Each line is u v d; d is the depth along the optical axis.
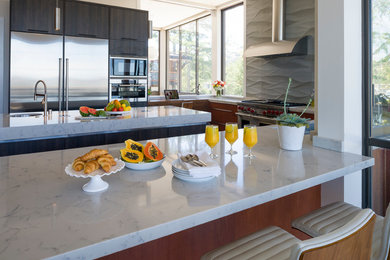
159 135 2.88
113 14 4.86
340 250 0.71
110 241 0.69
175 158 1.45
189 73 7.61
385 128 1.92
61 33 4.46
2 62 4.64
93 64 4.73
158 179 1.14
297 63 4.48
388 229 0.98
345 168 1.31
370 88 1.79
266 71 5.10
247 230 1.47
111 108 2.92
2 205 0.88
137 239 0.73
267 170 1.26
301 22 4.35
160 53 8.64
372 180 1.97
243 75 5.68
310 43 4.20
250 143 1.42
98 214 0.83
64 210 0.85
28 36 4.24
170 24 8.07
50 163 1.34
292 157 1.49
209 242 1.35
